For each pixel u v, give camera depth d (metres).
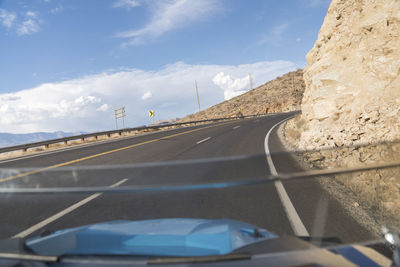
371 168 0.94
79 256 0.93
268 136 17.11
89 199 4.14
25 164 12.72
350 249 1.19
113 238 1.09
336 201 3.29
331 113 11.16
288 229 2.11
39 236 1.26
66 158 13.80
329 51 12.74
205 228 1.14
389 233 1.30
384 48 9.45
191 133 24.38
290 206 2.46
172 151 13.45
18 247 0.97
